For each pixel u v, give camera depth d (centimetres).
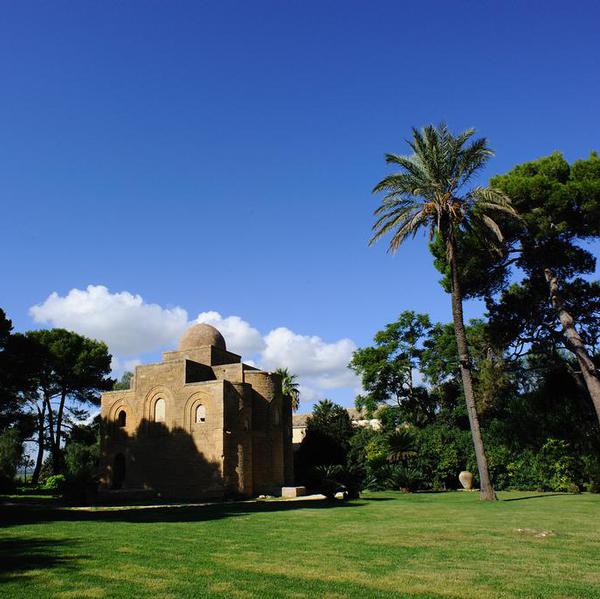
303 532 1459
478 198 2748
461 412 4894
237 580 842
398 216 2812
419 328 5356
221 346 4419
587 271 3344
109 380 5488
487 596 746
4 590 766
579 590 779
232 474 3462
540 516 1839
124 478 3928
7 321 4353
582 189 2945
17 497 3269
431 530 1501
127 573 888
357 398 5531
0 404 4444
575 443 3422
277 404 4031
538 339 3638
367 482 3897
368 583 825
